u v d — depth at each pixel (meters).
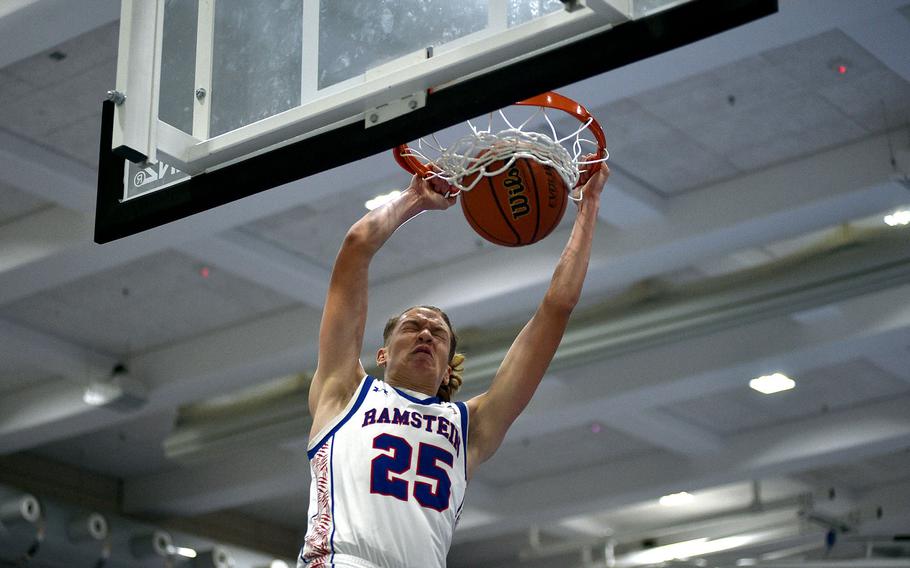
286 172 3.84
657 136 8.52
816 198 8.60
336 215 9.31
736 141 8.62
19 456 13.81
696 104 8.20
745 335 10.78
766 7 3.12
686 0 3.25
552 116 7.65
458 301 9.88
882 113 8.32
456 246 9.86
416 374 3.36
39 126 8.33
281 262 9.66
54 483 14.06
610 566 15.16
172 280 10.36
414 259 10.05
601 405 11.49
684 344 11.11
